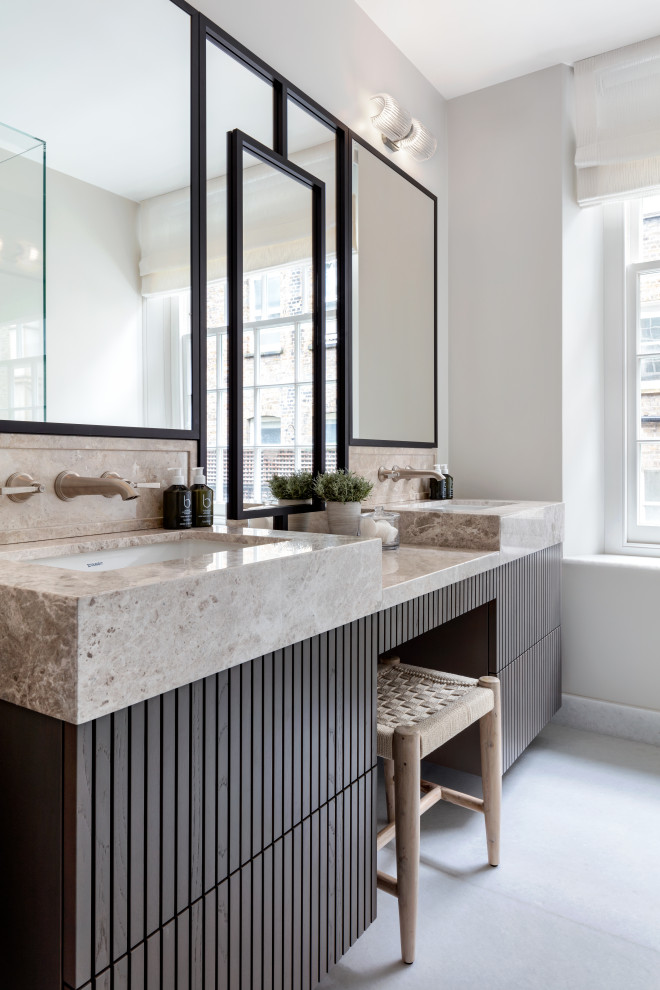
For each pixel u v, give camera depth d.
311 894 1.04
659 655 2.35
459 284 2.76
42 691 0.66
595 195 2.49
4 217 1.15
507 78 2.61
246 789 0.89
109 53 1.33
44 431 1.21
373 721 1.22
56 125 1.23
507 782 2.06
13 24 1.16
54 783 0.68
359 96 2.17
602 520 2.76
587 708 2.47
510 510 2.01
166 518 1.40
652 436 2.68
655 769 2.15
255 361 1.72
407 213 2.44
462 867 1.62
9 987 0.75
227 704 0.85
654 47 2.34
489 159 2.67
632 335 2.71
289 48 1.85
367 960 1.31
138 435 1.40
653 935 1.38
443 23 2.25
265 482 1.76
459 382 2.77
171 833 0.77
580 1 2.14
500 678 1.87
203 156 1.55
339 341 2.05
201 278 1.55
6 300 1.15
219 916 0.85
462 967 1.29
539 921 1.42
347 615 1.06
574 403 2.58
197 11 1.53
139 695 0.69
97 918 0.69
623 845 1.70
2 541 1.13
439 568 1.50
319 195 1.95
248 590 0.84
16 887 0.73
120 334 1.36
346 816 1.13
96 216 1.31
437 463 2.70
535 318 2.56
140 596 0.69
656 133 2.34
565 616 2.54
